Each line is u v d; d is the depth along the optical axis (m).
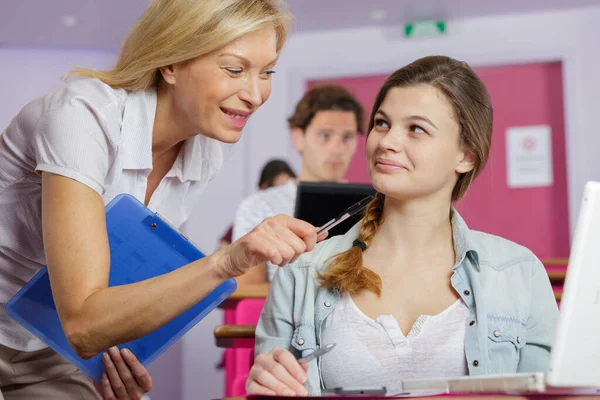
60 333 1.34
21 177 1.39
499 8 5.02
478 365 1.29
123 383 1.38
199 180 1.66
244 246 1.11
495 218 5.11
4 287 1.45
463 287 1.35
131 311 1.14
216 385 5.02
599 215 0.95
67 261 1.19
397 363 1.30
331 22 5.23
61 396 1.61
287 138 5.36
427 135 1.34
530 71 5.14
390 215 1.40
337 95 3.06
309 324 1.37
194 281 1.14
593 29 5.02
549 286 1.42
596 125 4.99
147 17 1.39
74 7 4.72
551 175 5.06
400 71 1.41
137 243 1.39
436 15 5.12
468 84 1.38
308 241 1.16
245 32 1.30
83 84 1.38
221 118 1.35
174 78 1.38
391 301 1.36
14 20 4.92
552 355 0.94
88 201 1.25
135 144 1.42
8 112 5.38
